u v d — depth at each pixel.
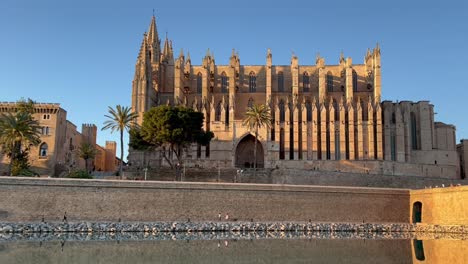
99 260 38.41
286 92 126.75
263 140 111.38
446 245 51.59
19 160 83.75
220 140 111.56
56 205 60.19
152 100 119.50
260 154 114.81
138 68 114.94
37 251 41.84
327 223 65.81
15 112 97.06
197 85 129.50
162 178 88.38
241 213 66.25
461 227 62.75
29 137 80.56
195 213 64.75
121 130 84.88
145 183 63.59
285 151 114.38
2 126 79.44
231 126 112.00
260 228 62.66
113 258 39.44
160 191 64.06
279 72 129.62
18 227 55.34
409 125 118.50
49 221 58.78
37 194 59.75
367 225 66.75
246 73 129.75
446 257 43.78
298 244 49.91
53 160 101.00
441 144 122.25
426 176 104.25
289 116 116.25
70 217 60.38
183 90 124.38
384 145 115.44
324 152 113.56
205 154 111.00
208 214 65.19
